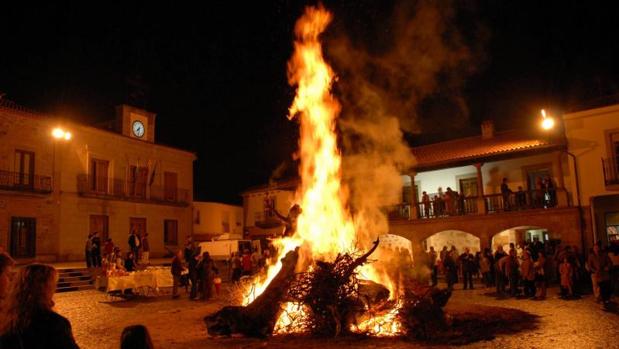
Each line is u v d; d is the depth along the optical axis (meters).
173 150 35.38
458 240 26.80
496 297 15.86
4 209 24.38
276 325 9.71
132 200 31.45
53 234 26.55
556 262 19.36
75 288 20.27
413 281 11.77
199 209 41.38
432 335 8.84
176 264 17.48
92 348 9.02
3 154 24.39
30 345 2.96
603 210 21.94
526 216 23.16
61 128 26.48
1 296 3.45
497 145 25.80
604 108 21.73
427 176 28.52
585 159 22.16
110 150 30.45
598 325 10.09
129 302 16.33
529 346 8.17
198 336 9.50
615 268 14.91
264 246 32.88
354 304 9.43
